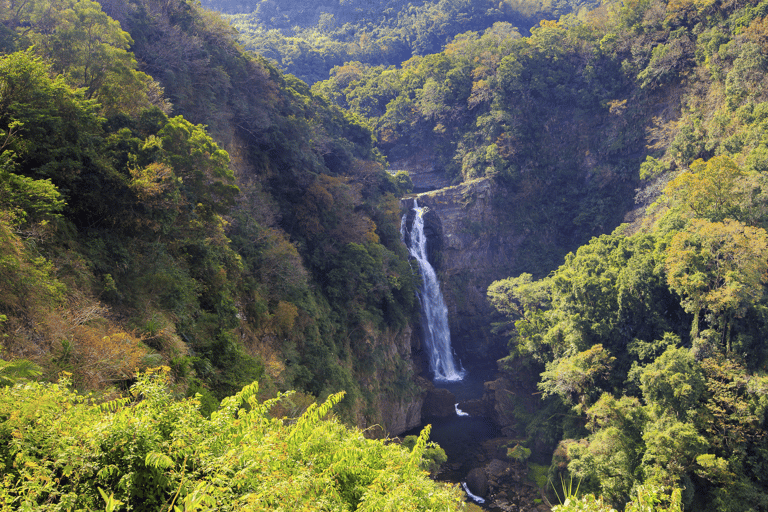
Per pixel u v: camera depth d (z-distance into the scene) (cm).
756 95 6200
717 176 4659
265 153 5300
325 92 11150
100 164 2245
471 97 9688
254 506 726
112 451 815
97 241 2227
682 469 3266
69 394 998
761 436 3400
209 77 4750
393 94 10844
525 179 9200
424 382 6284
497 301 7325
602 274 4891
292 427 1139
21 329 1412
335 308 5081
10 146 1967
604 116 9069
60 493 713
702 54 7600
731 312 3884
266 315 3603
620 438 3584
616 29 9281
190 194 2912
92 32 3153
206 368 2234
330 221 5550
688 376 3603
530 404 5591
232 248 3719
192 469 852
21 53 2061
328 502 888
